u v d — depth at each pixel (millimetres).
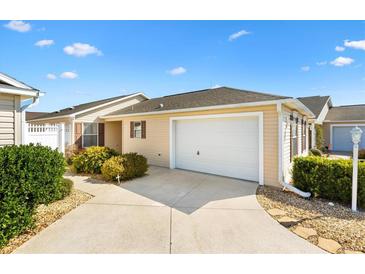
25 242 3355
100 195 5848
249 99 7480
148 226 3936
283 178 6617
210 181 7395
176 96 14148
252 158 7367
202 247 3252
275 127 6566
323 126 18438
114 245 3299
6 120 5410
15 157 3549
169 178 7883
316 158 5750
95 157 8695
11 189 3369
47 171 4316
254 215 4426
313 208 4777
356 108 19266
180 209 4793
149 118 11016
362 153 13297
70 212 4605
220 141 8250
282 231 3721
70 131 12891
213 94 10734
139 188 6562
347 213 4469
